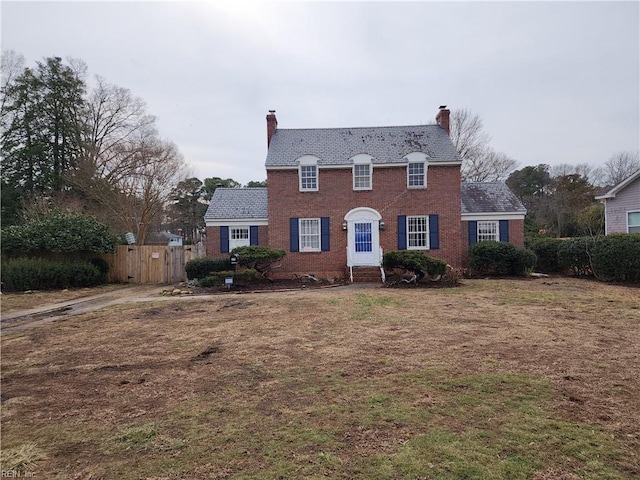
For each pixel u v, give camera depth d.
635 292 12.66
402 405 4.32
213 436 3.75
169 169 32.56
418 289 14.19
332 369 5.59
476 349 6.34
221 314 10.22
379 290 14.26
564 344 6.54
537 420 3.90
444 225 19.28
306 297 12.77
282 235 19.42
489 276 18.41
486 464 3.17
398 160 19.31
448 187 19.31
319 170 19.42
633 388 4.68
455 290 13.70
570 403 4.29
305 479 3.03
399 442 3.54
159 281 20.83
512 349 6.30
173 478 3.10
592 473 3.03
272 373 5.50
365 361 5.90
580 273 18.16
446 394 4.59
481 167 40.19
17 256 18.17
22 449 3.60
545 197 46.16
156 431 3.89
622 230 21.25
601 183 49.78
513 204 20.78
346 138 21.11
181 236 54.91
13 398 4.83
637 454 3.29
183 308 11.45
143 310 11.30
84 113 35.38
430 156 19.44
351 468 3.16
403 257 15.68
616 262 15.38
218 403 4.54
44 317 10.84
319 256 19.41
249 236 21.11
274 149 20.36
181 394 4.84
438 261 15.38
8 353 6.93
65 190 32.34
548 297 11.71
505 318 8.73
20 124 32.97
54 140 34.47
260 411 4.29
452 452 3.35
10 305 13.02
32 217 23.84
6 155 31.94
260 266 17.70
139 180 31.39
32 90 33.44
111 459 3.41
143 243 31.48
